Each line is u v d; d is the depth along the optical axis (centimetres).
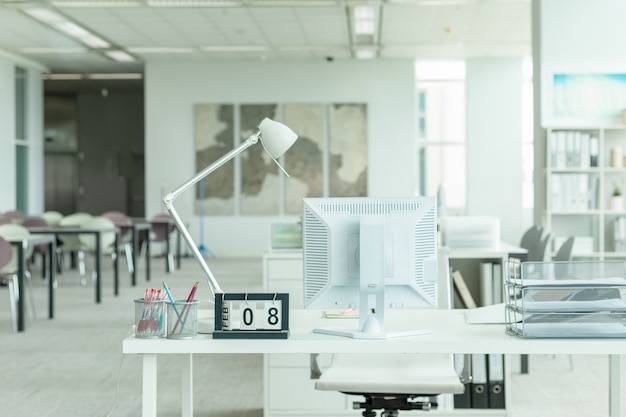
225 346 317
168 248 1451
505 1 1280
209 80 1838
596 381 607
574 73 962
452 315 393
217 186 1838
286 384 479
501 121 1803
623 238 934
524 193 1828
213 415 515
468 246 617
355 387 340
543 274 320
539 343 313
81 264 1250
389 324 364
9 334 812
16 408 532
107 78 2081
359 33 1538
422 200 344
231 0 1262
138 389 584
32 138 1888
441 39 1596
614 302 316
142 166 2317
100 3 1284
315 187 1827
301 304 496
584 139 934
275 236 517
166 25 1457
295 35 1554
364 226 335
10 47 1680
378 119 1823
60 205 2319
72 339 785
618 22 962
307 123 1825
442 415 471
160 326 322
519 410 526
